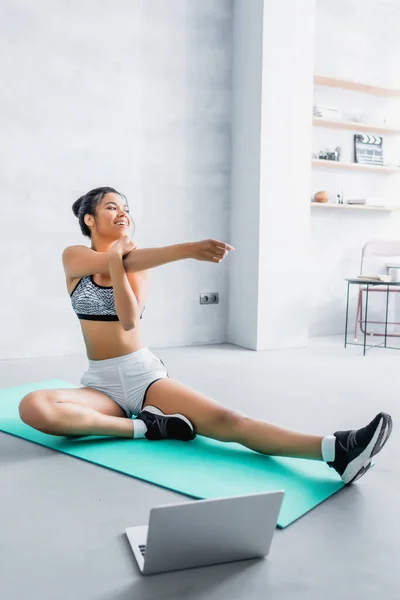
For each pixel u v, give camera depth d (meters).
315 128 5.29
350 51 5.45
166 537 1.31
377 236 5.73
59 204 4.16
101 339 2.25
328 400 2.97
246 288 4.62
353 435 1.78
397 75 5.72
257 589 1.29
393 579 1.34
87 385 2.33
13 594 1.26
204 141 4.67
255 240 4.51
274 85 4.44
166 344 4.65
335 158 5.31
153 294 4.57
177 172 4.58
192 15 4.55
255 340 4.54
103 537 1.51
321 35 5.29
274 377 3.52
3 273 4.02
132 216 4.43
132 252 2.06
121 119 4.34
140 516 1.63
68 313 4.24
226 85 4.72
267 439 1.96
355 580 1.33
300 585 1.31
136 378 2.24
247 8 4.52
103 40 4.24
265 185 4.46
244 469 1.95
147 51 4.41
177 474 1.90
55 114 4.11
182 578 1.34
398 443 2.31
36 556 1.42
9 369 3.69
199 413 2.12
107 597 1.25
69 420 2.11
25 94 4.01
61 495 1.76
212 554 1.39
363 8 5.48
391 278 4.61
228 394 3.07
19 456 2.09
